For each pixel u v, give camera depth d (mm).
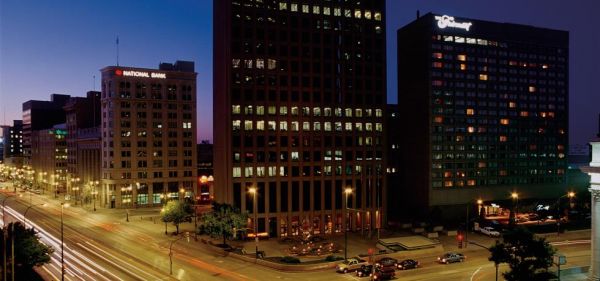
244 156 105688
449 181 134125
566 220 125312
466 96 136625
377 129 117000
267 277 70375
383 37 118188
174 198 166250
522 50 144500
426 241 91625
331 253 87312
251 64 107125
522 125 144375
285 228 108500
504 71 141875
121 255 85938
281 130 108625
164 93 165000
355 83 115375
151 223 123625
